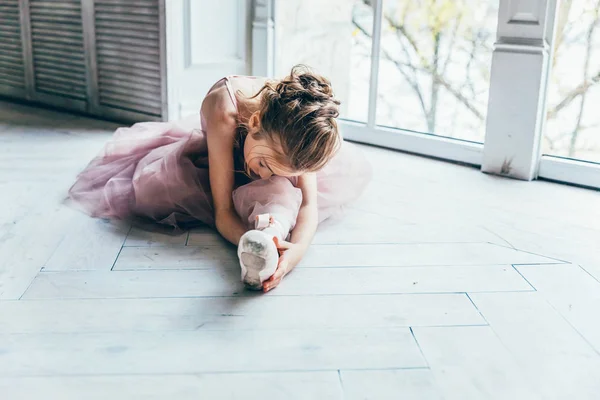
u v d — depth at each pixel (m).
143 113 3.01
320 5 3.05
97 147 2.65
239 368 1.14
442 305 1.39
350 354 1.19
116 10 2.94
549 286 1.50
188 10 2.85
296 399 1.06
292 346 1.21
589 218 1.98
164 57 2.84
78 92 3.24
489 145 2.43
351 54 3.01
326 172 1.89
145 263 1.56
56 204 1.95
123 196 1.84
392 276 1.53
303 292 1.43
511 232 1.84
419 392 1.09
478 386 1.11
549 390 1.11
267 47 3.00
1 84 3.57
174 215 1.79
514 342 1.25
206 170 1.84
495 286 1.49
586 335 1.29
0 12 3.41
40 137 2.79
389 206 2.03
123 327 1.27
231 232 1.63
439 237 1.78
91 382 1.09
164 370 1.13
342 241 1.73
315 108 1.39
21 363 1.14
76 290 1.41
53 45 3.26
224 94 1.67
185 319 1.30
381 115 2.94
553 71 2.52
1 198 1.99
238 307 1.36
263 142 1.45
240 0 2.97
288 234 1.62
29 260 1.56
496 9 2.74
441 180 2.35
